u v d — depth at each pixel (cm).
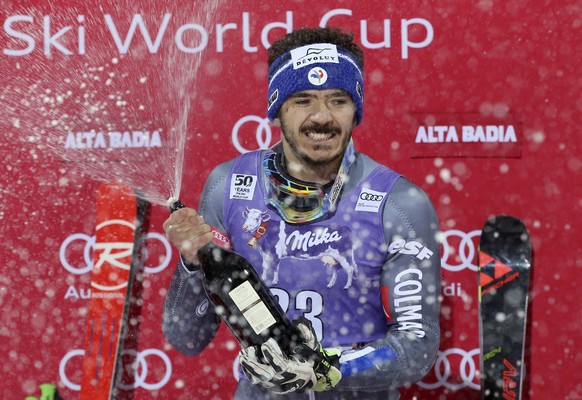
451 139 1248
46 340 1255
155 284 1261
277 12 1248
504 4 1239
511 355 1177
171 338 922
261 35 1250
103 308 1208
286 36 928
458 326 1250
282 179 905
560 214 1247
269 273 893
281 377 728
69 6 1240
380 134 1254
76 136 1251
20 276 1252
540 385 1250
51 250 1254
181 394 1265
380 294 909
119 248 1216
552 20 1238
